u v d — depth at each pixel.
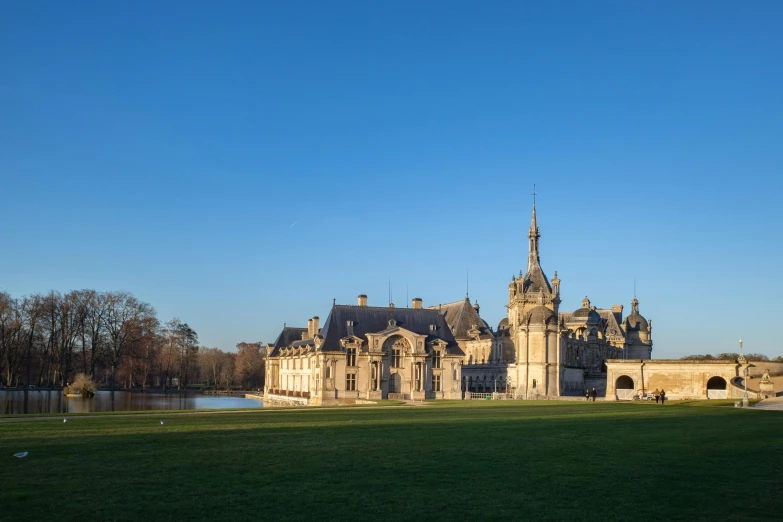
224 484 25.75
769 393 106.38
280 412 69.88
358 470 28.72
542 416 62.66
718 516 22.02
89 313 167.62
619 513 22.30
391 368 132.00
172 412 69.25
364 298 142.75
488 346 175.50
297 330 184.62
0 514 21.36
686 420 56.75
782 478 27.67
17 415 62.62
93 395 148.12
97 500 23.16
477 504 23.19
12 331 159.62
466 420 56.38
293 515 21.66
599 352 184.38
